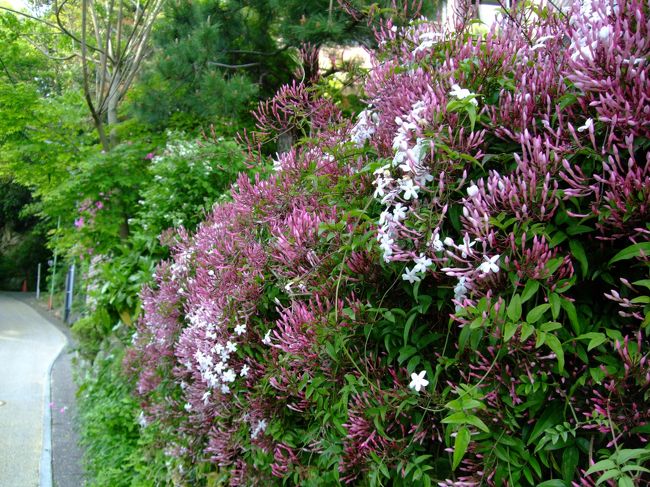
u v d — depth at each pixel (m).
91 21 8.64
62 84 9.38
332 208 1.66
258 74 6.14
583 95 1.10
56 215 6.34
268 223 2.05
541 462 1.16
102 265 4.64
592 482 1.00
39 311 20.17
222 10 5.82
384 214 1.30
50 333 14.57
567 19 1.42
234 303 2.06
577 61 1.16
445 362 1.23
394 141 1.38
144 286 3.62
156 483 3.18
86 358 6.30
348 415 1.39
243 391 2.01
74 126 6.69
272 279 2.00
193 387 2.43
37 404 6.80
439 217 1.24
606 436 1.05
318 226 1.50
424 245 1.26
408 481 1.31
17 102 6.27
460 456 0.99
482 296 1.17
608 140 1.07
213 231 2.59
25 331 14.59
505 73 1.37
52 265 22.30
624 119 0.99
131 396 3.97
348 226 1.50
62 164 6.61
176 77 5.89
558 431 1.06
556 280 1.10
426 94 1.32
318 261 1.55
